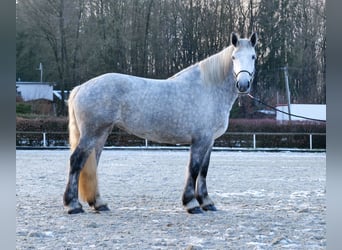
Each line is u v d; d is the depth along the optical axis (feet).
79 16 117.08
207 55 122.01
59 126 89.51
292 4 119.24
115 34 117.39
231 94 27.17
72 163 26.04
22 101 114.11
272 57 120.67
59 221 24.35
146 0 121.08
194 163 26.48
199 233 21.90
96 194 26.94
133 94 25.98
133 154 71.36
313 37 118.83
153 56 121.90
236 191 35.70
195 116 26.30
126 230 22.43
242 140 87.92
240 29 121.70
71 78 117.39
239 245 19.76
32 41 116.78
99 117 25.66
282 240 20.34
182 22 122.21
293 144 86.89
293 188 37.45
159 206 29.25
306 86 119.96
